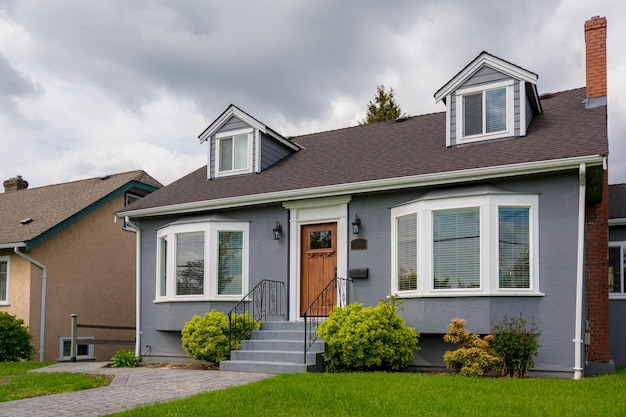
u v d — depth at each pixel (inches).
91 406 296.5
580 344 398.6
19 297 703.7
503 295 417.1
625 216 620.7
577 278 405.4
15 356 640.4
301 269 531.2
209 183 619.2
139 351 591.2
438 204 444.1
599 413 261.7
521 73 481.4
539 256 420.5
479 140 494.9
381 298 480.1
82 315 751.7
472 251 430.0
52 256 723.4
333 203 512.1
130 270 826.8
